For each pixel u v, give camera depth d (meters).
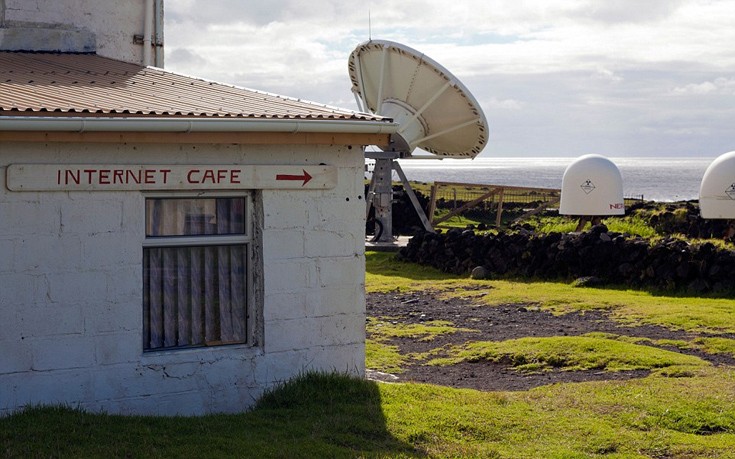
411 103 25.14
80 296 8.39
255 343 9.24
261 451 7.39
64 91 9.58
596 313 16.58
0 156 8.05
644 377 11.43
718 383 10.48
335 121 9.03
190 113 8.59
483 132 24.94
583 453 7.99
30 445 7.11
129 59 14.30
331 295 9.48
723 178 26.44
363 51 24.73
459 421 8.72
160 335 8.94
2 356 8.12
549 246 21.17
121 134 8.32
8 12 12.88
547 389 10.41
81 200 8.36
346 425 8.30
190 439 7.62
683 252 18.84
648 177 170.50
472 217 42.06
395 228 36.09
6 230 8.10
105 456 6.95
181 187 8.73
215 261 9.15
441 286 20.50
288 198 9.23
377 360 12.90
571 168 28.42
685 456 8.02
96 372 8.48
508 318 16.38
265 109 9.44
